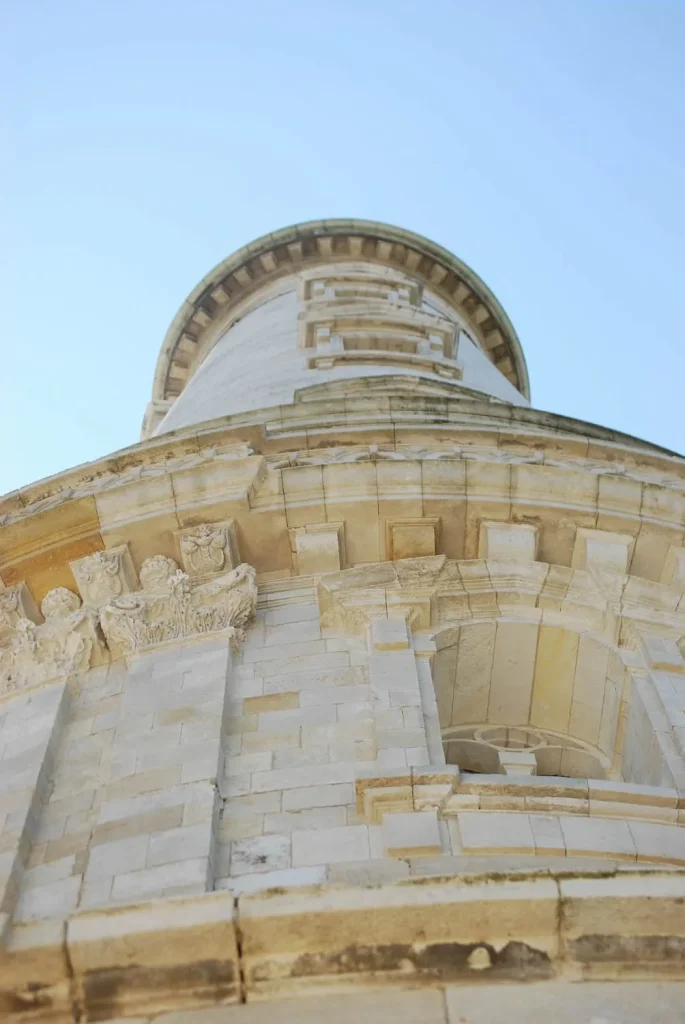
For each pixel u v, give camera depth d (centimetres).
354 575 1512
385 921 907
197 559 1559
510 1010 867
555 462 1738
